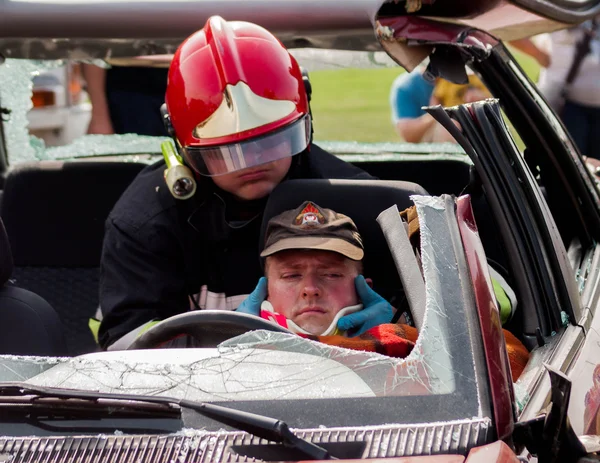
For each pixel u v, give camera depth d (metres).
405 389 2.20
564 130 3.42
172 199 3.97
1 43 4.25
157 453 2.14
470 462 1.97
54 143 7.36
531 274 2.79
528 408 2.36
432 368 2.21
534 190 2.83
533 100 3.31
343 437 2.12
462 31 3.25
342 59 4.68
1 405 2.27
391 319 3.07
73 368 2.39
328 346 2.33
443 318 2.27
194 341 3.47
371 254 3.37
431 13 3.26
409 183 3.40
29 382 2.37
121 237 3.99
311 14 3.93
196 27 4.03
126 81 5.98
